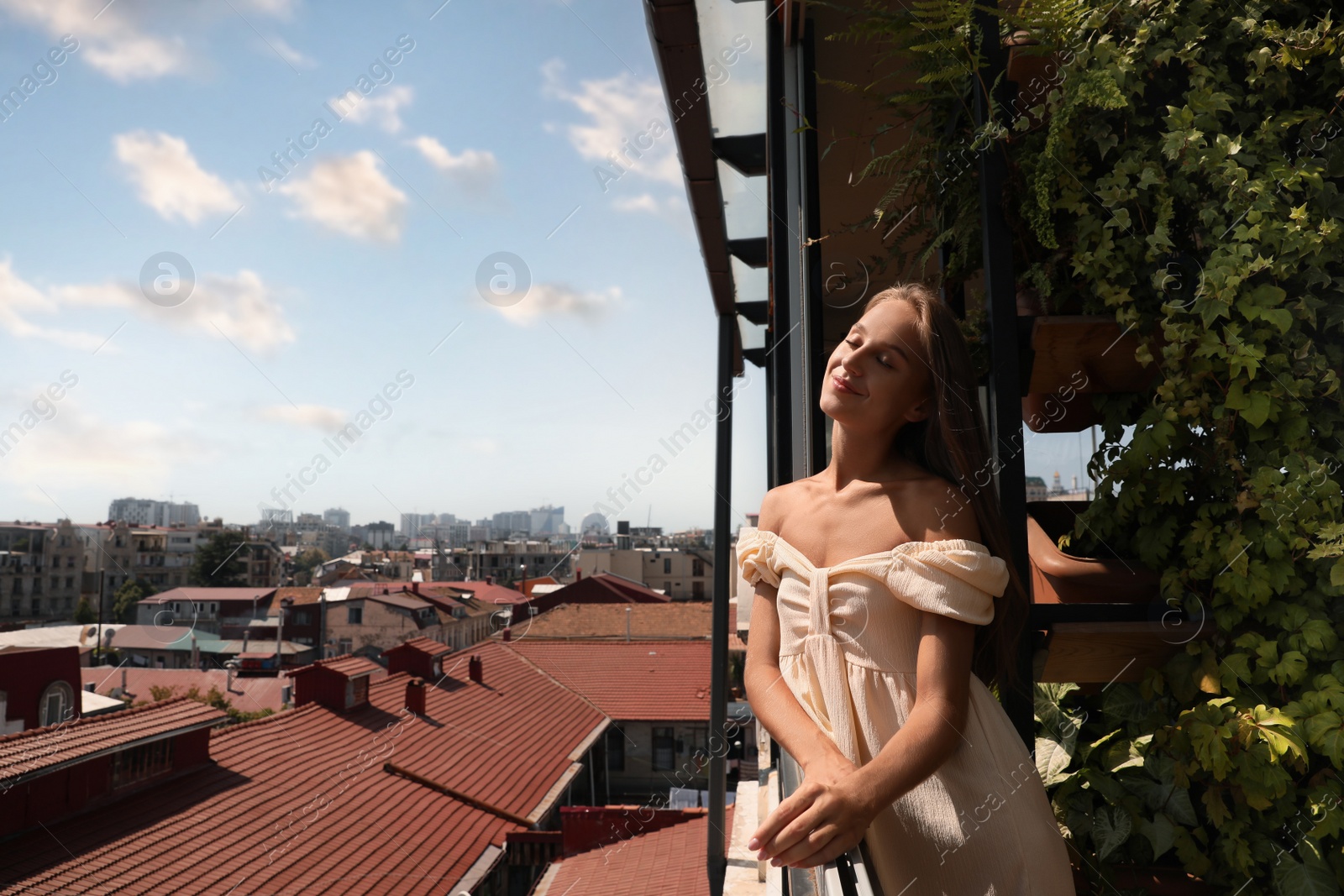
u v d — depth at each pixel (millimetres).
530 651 24828
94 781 8602
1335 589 879
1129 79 1018
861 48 1898
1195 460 1009
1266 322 954
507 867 11930
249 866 8711
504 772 14906
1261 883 923
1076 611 995
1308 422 946
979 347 1141
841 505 765
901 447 815
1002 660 762
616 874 10234
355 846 10141
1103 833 1014
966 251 1189
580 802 17906
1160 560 1038
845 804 565
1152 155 1010
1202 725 931
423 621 28625
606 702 21406
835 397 754
